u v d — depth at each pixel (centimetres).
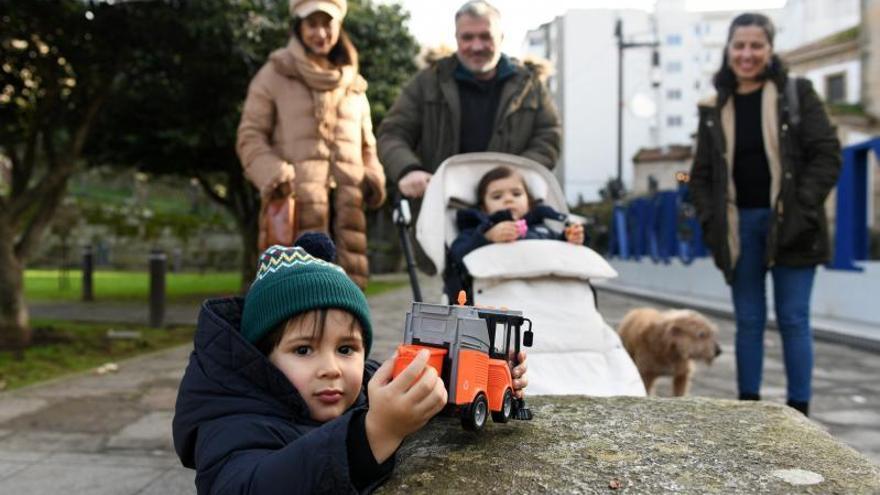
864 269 835
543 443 150
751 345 374
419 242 283
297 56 337
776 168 361
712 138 381
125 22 655
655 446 148
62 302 1199
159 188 3500
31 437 385
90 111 717
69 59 674
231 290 1493
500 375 155
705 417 173
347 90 350
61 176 703
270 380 137
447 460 138
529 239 271
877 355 666
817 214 357
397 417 109
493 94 348
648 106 1998
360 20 941
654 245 1524
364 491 116
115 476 320
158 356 665
